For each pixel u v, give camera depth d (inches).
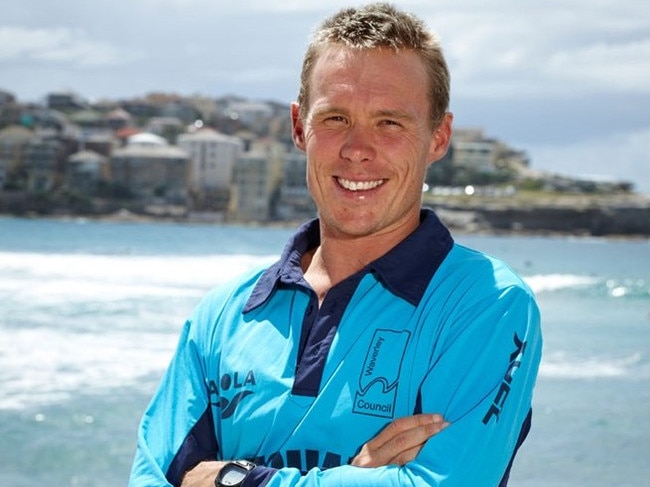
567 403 658.2
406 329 108.8
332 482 101.7
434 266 112.5
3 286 1441.9
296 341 112.2
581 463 493.4
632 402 662.5
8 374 697.0
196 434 116.1
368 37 112.4
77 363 756.6
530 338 108.6
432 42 115.5
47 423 540.7
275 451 108.4
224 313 120.1
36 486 431.8
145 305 1239.5
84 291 1406.3
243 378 113.3
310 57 115.7
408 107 112.4
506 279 111.3
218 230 6097.4
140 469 115.5
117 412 573.0
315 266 119.2
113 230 5255.9
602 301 1561.3
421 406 106.0
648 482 461.4
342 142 113.0
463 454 102.2
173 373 120.7
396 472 101.3
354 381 107.3
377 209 112.9
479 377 105.7
